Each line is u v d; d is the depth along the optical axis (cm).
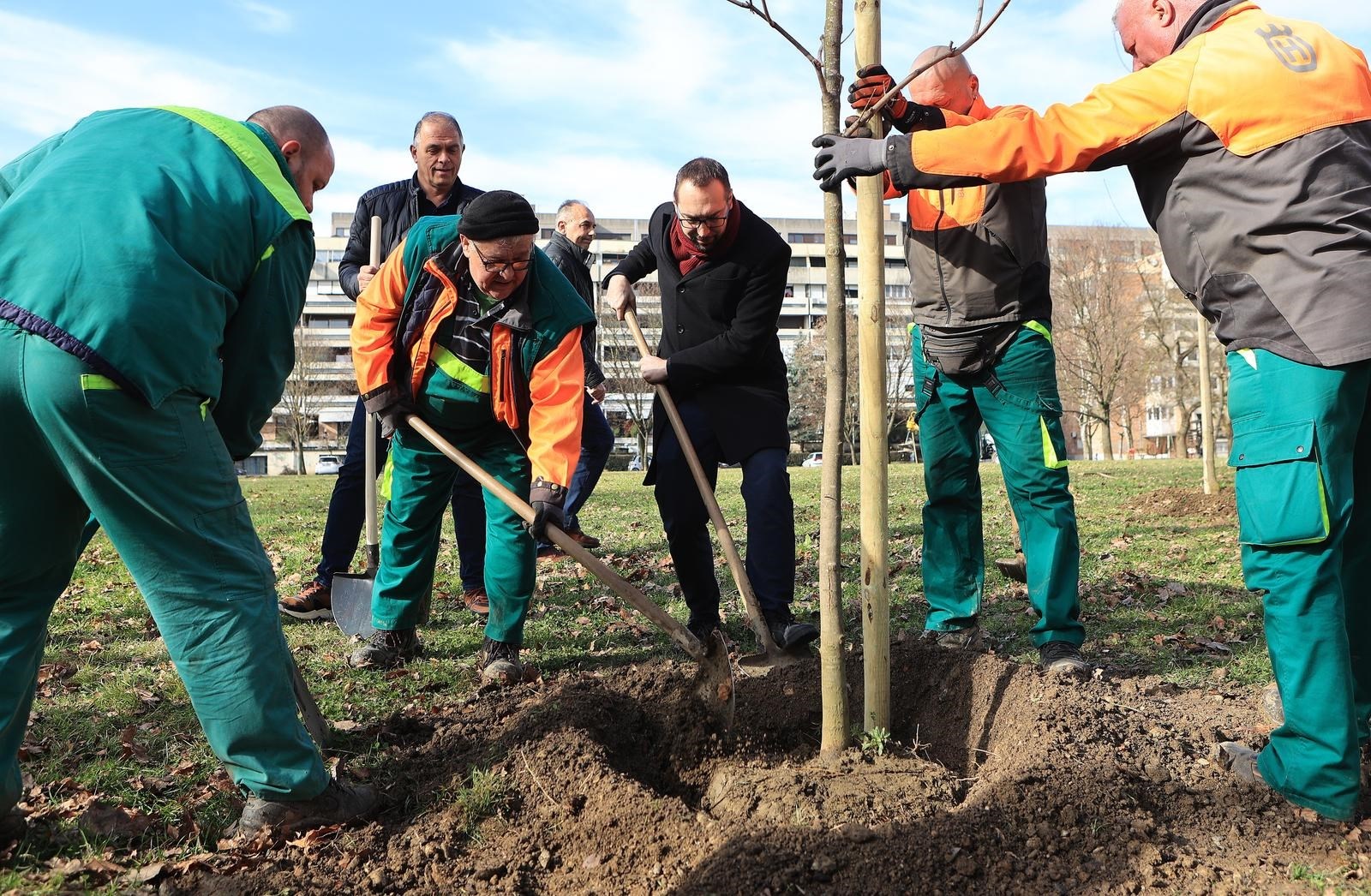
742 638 480
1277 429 252
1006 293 385
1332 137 246
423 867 252
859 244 290
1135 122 257
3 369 221
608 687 371
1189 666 417
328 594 527
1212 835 255
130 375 223
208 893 235
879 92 297
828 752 300
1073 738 291
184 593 243
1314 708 253
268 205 254
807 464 4984
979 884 235
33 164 252
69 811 277
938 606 425
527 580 408
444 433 397
